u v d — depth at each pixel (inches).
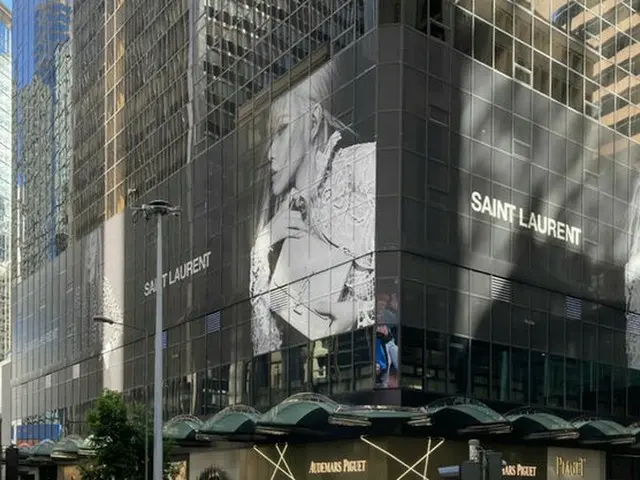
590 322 1632.6
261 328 1599.4
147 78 2234.3
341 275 1391.5
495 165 1487.5
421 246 1344.7
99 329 2405.3
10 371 3476.9
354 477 1322.6
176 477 1806.1
